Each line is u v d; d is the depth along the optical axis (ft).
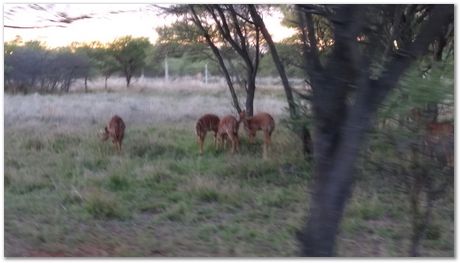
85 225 31.48
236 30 55.01
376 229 30.55
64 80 112.16
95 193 35.55
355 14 16.05
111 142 53.11
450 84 20.08
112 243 27.91
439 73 20.27
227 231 30.32
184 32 62.03
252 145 51.88
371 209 32.89
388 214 33.09
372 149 23.17
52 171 43.80
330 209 16.16
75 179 41.04
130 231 30.55
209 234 29.96
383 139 22.09
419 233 24.75
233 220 32.65
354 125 15.80
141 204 35.76
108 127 51.80
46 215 32.81
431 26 16.15
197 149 52.37
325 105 16.30
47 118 70.38
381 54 18.90
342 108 16.30
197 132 51.52
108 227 31.30
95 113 74.95
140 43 123.34
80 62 113.09
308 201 35.14
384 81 15.94
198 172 43.62
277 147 49.80
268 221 32.35
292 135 49.52
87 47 115.14
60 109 77.30
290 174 42.29
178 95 105.81
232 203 35.96
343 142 15.93
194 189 37.91
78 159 47.47
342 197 16.12
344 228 29.99
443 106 21.88
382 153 23.53
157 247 27.30
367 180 34.65
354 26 16.05
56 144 53.93
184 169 44.75
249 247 27.35
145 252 26.35
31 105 79.15
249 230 30.12
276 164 43.86
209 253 26.30
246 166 43.91
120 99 95.45
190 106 83.30
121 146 51.62
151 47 119.96
